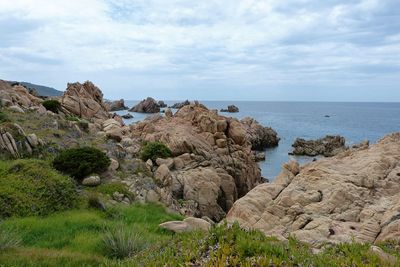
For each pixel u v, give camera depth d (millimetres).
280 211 16891
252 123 74438
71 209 17406
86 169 21109
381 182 17719
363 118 166125
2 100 31656
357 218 15562
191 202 25344
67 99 42438
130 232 12820
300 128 112688
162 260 7953
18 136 22312
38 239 13328
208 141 36906
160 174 25391
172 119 42844
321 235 14328
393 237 13477
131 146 30688
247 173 36531
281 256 7266
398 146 21938
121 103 145750
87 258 10672
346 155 22562
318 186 17953
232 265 7012
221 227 8766
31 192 17172
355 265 7445
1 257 10148
